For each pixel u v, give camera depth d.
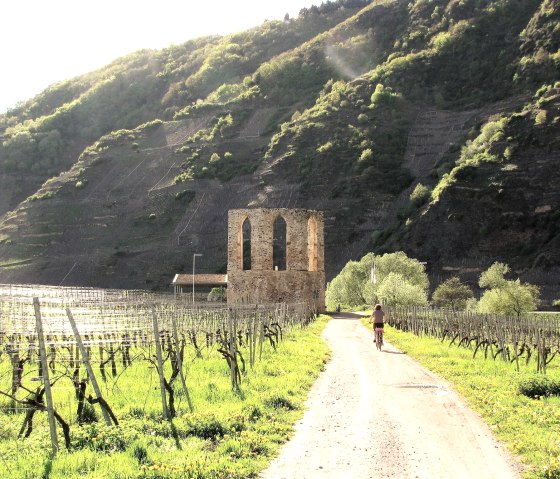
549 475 11.66
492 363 29.22
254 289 81.12
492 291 67.38
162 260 155.88
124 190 191.88
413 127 191.88
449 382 23.47
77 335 15.59
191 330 31.38
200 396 19.25
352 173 172.00
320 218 87.88
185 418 15.92
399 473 12.07
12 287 58.56
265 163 188.25
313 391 21.23
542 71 186.75
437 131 187.50
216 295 100.38
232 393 19.50
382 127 190.38
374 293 83.69
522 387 20.28
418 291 72.88
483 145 150.12
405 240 135.25
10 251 168.88
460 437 14.90
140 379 22.62
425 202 146.38
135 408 17.33
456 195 134.88
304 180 174.25
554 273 115.00
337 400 19.52
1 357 24.19
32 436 14.59
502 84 195.62
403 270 91.00
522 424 15.81
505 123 149.50
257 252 81.56
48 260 163.38
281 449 13.78
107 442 13.59
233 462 12.44
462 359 30.66
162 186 190.25
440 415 17.34
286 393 19.80
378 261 92.75
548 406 18.02
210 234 163.00
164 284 148.12
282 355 30.08
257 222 82.00
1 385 20.69
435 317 45.72
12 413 16.95
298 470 12.24
